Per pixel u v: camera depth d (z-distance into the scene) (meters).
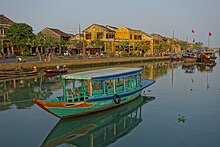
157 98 25.28
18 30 57.09
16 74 38.78
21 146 13.67
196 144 13.71
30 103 23.41
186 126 16.59
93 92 19.30
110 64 63.28
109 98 19.36
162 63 75.44
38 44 60.78
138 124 17.17
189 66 64.38
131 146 13.69
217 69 56.28
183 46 136.62
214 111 20.27
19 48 63.44
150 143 13.97
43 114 19.73
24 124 17.30
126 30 90.12
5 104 23.06
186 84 34.44
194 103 23.08
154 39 100.50
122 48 85.94
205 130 15.85
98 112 19.12
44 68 46.16
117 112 20.41
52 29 79.31
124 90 22.00
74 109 17.19
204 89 30.47
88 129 16.55
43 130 16.17
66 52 72.62
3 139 14.61
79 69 51.50
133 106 22.05
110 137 15.08
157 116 19.00
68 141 14.61
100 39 83.62
